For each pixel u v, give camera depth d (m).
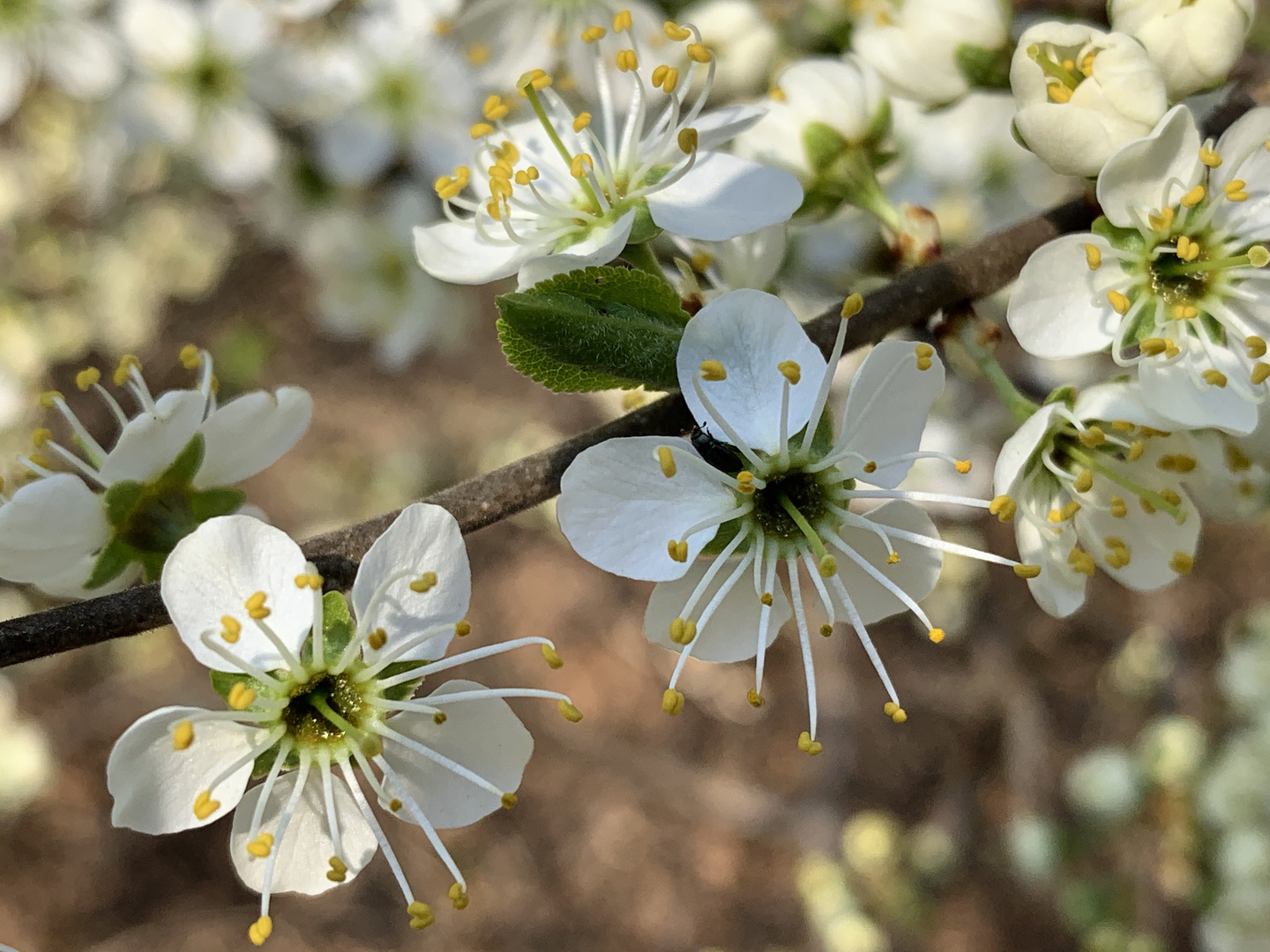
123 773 0.05
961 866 0.18
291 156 0.12
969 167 0.10
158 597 0.05
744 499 0.05
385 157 0.11
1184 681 0.14
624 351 0.05
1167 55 0.06
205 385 0.06
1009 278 0.06
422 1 0.10
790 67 0.07
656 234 0.06
